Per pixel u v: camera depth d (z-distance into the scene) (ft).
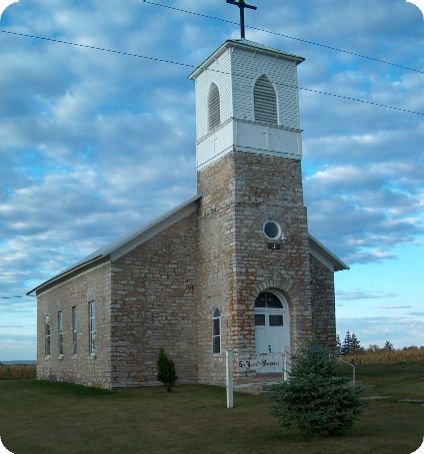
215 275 84.17
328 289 96.12
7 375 148.66
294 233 84.53
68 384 94.73
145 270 85.92
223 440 45.34
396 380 79.20
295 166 86.53
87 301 93.56
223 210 83.56
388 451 39.40
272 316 82.53
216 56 87.81
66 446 45.57
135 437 47.96
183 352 86.53
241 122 83.76
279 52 87.30
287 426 45.39
